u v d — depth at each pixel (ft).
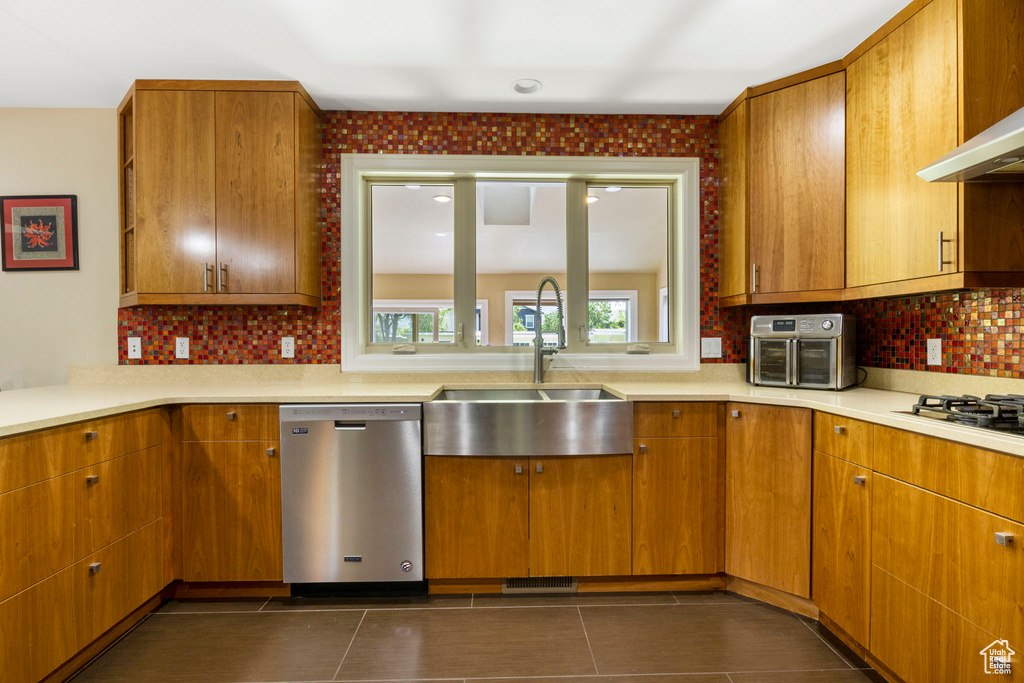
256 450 6.77
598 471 6.92
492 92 7.86
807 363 7.32
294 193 7.48
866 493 5.33
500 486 6.88
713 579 7.13
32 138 8.41
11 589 4.47
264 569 6.78
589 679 5.21
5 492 4.42
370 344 8.93
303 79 7.46
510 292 9.11
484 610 6.60
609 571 6.94
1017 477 3.72
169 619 6.40
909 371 6.94
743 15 6.00
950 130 5.28
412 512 6.80
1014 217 5.18
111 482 5.68
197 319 8.49
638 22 6.12
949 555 4.30
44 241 8.43
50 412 5.15
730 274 8.16
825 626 6.17
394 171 8.62
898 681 5.06
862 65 6.50
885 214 6.18
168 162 7.43
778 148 7.39
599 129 8.64
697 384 8.21
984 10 5.13
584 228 9.02
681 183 8.79
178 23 6.11
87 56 6.84
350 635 6.02
